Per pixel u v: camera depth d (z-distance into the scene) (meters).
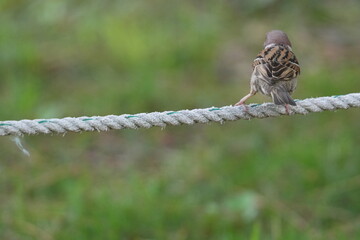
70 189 11.16
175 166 12.04
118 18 16.41
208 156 12.24
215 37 15.93
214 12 16.94
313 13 17.62
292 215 10.69
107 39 15.69
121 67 14.87
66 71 14.90
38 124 7.14
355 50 16.36
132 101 13.73
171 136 13.30
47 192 11.46
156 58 15.10
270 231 10.48
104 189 10.96
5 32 15.71
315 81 14.38
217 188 11.30
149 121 7.31
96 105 13.64
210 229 10.48
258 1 17.48
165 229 10.45
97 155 12.67
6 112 13.20
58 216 10.66
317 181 11.38
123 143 13.08
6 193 11.42
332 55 16.14
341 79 14.62
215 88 14.58
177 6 16.94
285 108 7.61
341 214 10.80
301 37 16.78
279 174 11.49
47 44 15.90
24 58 14.84
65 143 12.86
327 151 11.94
